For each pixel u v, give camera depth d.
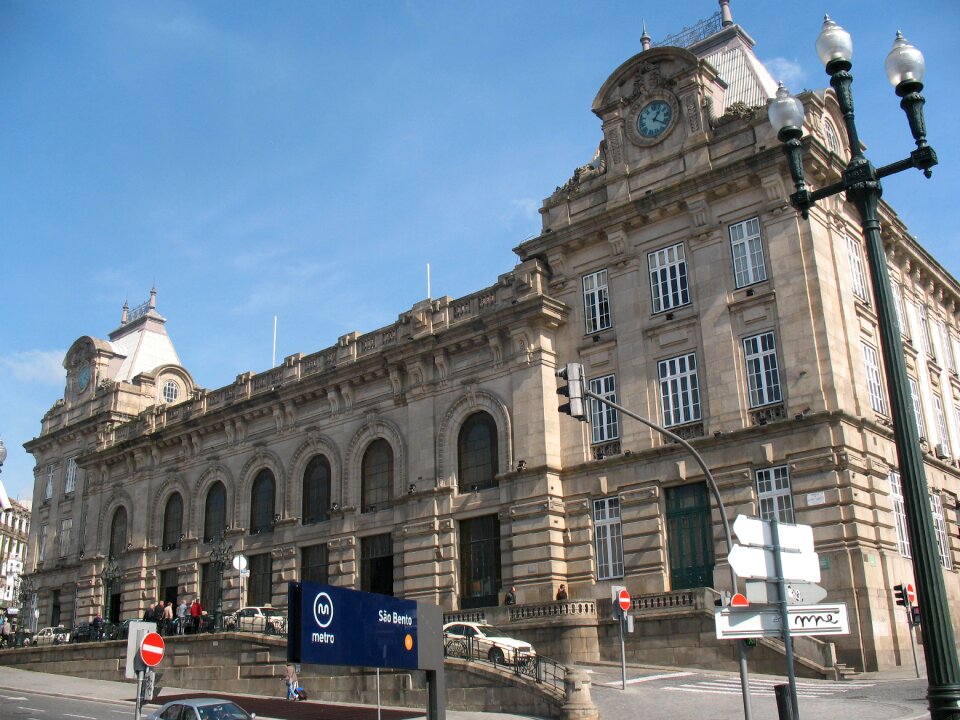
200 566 59.19
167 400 76.12
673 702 26.88
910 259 48.00
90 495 69.44
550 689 27.70
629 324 42.28
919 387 45.97
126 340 81.00
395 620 19.52
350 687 34.44
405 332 50.50
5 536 126.56
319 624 17.58
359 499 50.78
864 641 32.81
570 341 44.38
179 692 38.62
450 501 45.69
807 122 39.97
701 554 37.81
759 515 36.31
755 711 24.59
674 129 42.72
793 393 36.44
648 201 42.03
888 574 34.53
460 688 30.02
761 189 39.34
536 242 46.06
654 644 35.34
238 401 58.00
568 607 36.88
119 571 59.88
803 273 37.38
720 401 38.38
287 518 53.84
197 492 60.69
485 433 45.84
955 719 12.35
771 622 13.98
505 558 42.72
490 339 45.69
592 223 44.06
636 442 40.62
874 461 36.22
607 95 45.47
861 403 36.97
